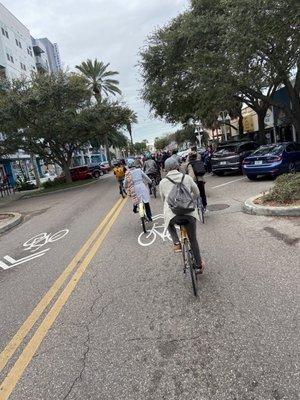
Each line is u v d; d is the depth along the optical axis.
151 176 15.34
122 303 5.05
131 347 3.90
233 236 7.60
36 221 14.38
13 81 30.53
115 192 21.59
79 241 9.23
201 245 7.26
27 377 3.62
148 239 8.37
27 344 4.25
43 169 69.19
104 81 53.59
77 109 33.25
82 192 25.44
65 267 7.12
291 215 8.62
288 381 3.07
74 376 3.53
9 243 10.66
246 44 14.81
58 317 4.87
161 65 23.28
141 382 3.31
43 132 31.34
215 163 20.69
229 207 10.93
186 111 26.31
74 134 33.41
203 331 4.02
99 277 6.24
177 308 4.66
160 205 13.18
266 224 8.22
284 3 12.37
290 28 13.04
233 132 50.03
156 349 3.80
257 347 3.59
